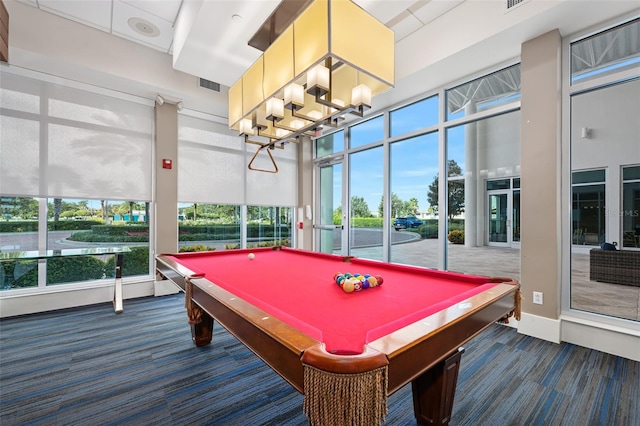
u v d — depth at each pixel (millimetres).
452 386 1453
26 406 1713
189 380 2000
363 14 1767
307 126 2400
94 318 3223
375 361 733
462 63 3176
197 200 4684
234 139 5133
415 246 4215
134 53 3680
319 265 2441
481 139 3693
